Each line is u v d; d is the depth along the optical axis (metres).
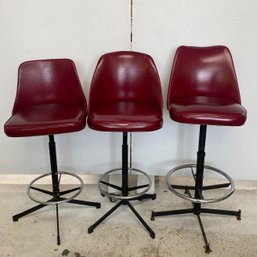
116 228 2.01
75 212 2.18
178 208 2.22
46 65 2.02
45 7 2.11
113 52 2.03
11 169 2.53
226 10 2.07
